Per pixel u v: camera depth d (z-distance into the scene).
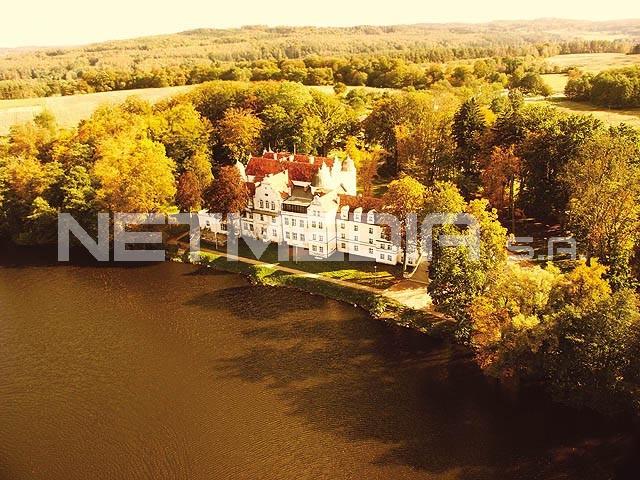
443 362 87.31
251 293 111.00
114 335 98.44
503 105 163.88
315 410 78.31
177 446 73.12
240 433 74.81
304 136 165.38
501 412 76.19
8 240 142.88
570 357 74.12
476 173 139.88
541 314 80.00
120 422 77.81
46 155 159.75
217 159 170.00
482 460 68.62
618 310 72.19
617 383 72.06
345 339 94.50
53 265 126.81
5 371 89.69
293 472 68.25
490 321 81.06
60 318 104.31
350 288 108.06
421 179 139.25
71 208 135.38
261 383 84.44
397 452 70.50
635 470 66.38
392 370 86.00
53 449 73.56
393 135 159.62
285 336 96.19
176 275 120.12
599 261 94.94
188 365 89.44
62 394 84.00
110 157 137.88
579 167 105.12
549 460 68.19
